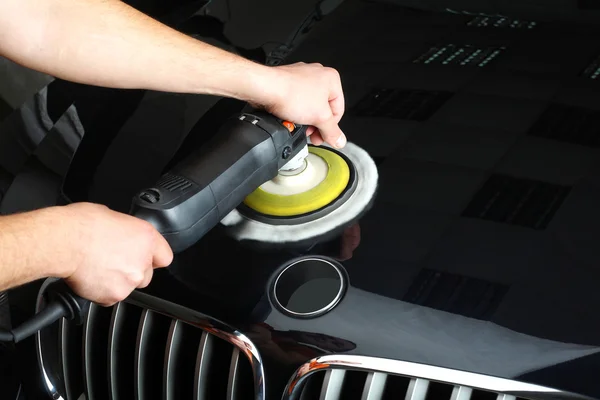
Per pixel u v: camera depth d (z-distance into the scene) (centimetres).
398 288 104
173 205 99
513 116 124
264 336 104
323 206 114
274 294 106
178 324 110
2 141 133
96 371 122
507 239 107
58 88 138
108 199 121
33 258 89
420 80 133
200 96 132
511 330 99
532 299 101
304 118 111
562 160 117
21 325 93
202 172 103
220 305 107
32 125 135
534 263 104
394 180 117
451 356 98
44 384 125
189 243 103
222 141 107
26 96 139
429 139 122
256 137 108
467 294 102
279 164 111
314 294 105
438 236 109
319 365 101
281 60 139
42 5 109
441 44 139
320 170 118
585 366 96
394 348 100
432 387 102
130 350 118
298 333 103
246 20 147
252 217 114
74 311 95
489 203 112
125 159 125
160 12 152
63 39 109
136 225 95
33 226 90
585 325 98
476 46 138
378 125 125
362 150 121
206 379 110
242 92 110
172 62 110
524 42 138
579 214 109
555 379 96
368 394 101
